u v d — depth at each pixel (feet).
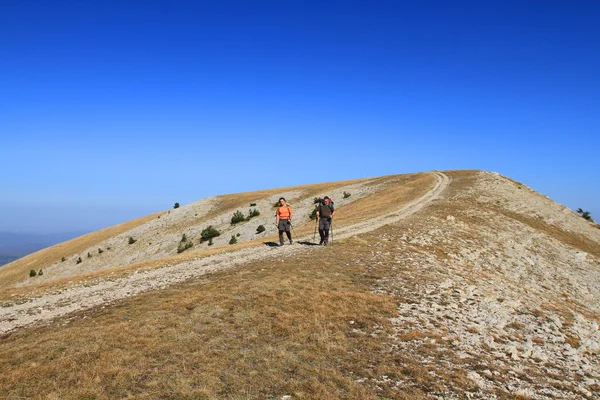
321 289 51.29
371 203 213.05
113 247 285.64
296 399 27.04
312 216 236.02
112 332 37.35
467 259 93.56
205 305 44.55
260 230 224.74
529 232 149.48
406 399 27.76
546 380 34.19
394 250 81.35
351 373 31.07
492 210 171.32
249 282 53.11
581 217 216.95
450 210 151.23
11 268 299.17
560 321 54.24
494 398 29.45
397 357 34.19
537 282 94.63
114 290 56.95
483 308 52.03
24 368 30.50
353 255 73.67
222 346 34.65
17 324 44.11
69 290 59.82
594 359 42.39
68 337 36.58
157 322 39.81
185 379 28.86
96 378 28.66
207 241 243.81
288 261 68.18
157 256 248.32
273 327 38.88
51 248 325.42
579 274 112.98
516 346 41.04
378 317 42.80
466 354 36.73
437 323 43.19
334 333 38.19
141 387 27.84
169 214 336.08
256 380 29.25
